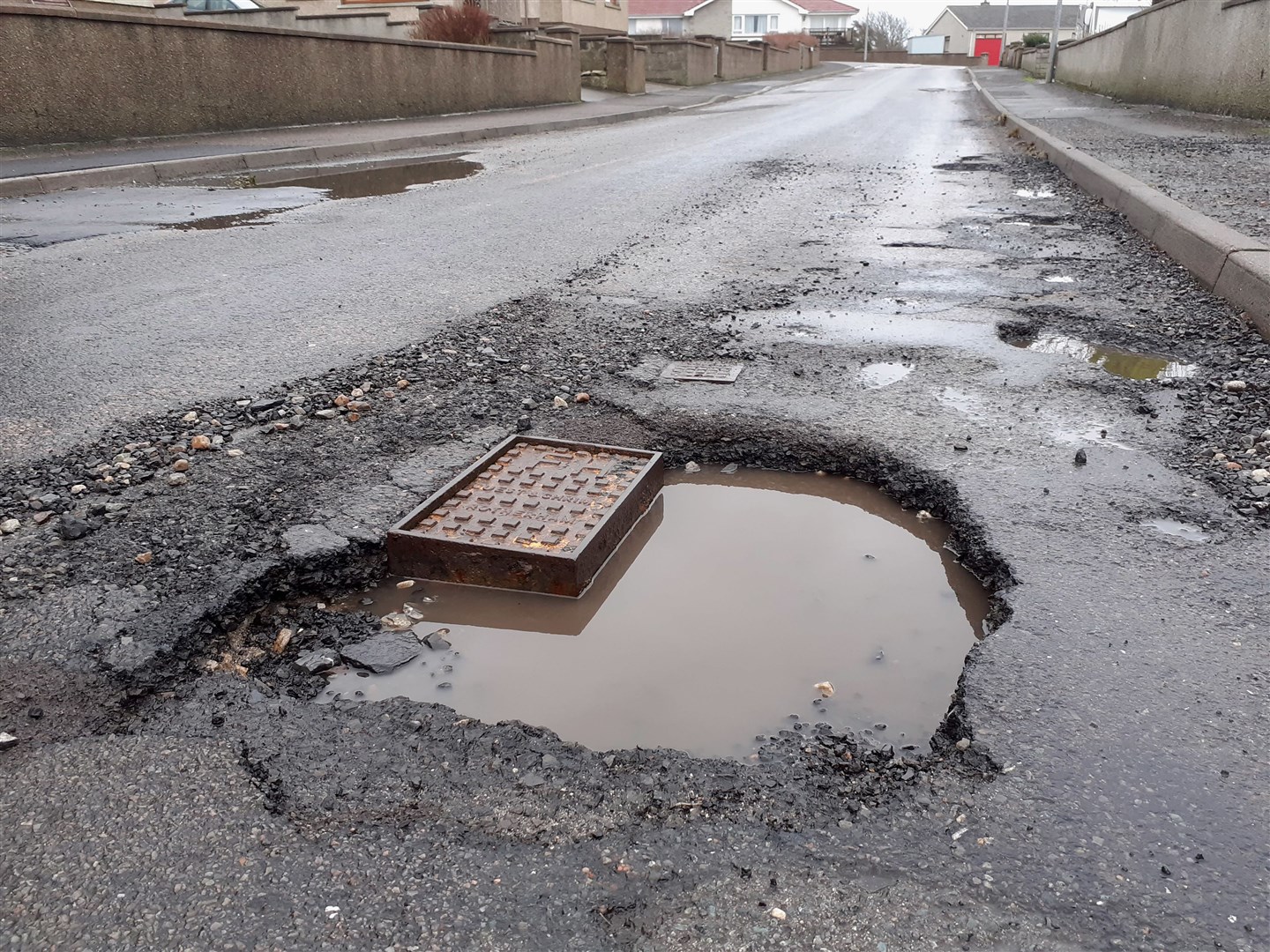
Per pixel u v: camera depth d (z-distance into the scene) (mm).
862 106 27562
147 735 2123
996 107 22828
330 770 2020
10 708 2184
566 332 5188
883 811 1903
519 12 32500
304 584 2871
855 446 3711
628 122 22922
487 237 8016
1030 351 4801
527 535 2959
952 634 2654
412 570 2953
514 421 3969
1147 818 1854
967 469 3447
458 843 1812
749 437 3846
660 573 3020
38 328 5258
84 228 8219
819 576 2980
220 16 21328
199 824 1852
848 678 2459
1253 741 2053
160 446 3654
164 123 14195
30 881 1712
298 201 10078
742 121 22328
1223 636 2424
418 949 1575
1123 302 5605
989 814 1877
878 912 1652
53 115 12523
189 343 4988
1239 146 11844
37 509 3139
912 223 8469
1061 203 9430
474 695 2396
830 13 93562
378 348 4891
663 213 9234
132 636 2457
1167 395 4113
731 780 2014
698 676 2473
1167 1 19219
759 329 5238
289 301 5855
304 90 16828
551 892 1693
